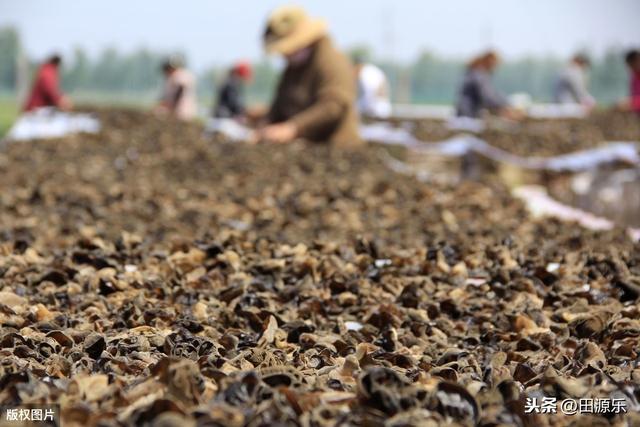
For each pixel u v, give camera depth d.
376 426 2.86
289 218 7.84
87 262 5.75
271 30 13.00
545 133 18.94
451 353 4.07
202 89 107.38
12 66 92.19
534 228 7.35
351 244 6.47
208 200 8.61
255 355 3.86
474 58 23.94
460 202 8.72
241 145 12.59
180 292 5.15
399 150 18.12
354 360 3.75
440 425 2.94
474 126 21.53
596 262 5.86
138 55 114.19
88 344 3.96
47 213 7.63
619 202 15.35
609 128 20.25
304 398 3.12
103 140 13.05
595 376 3.53
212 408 2.92
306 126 12.95
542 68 116.44
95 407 3.12
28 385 3.19
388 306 4.85
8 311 4.66
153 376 3.33
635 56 23.50
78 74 112.81
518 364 3.88
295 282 5.54
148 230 6.96
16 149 11.77
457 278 5.61
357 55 25.66
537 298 5.20
